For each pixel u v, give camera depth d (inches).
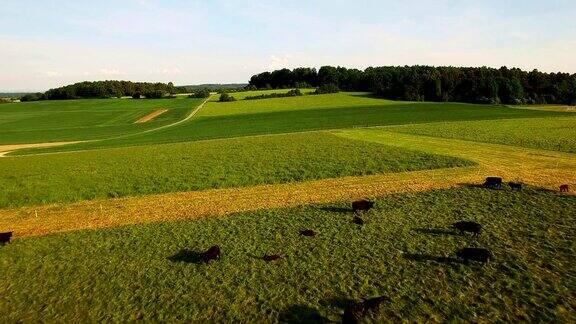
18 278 701.3
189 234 868.6
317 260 714.2
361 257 719.1
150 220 981.8
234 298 601.6
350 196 1106.7
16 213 1109.7
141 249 799.7
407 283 623.2
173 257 754.2
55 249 824.3
